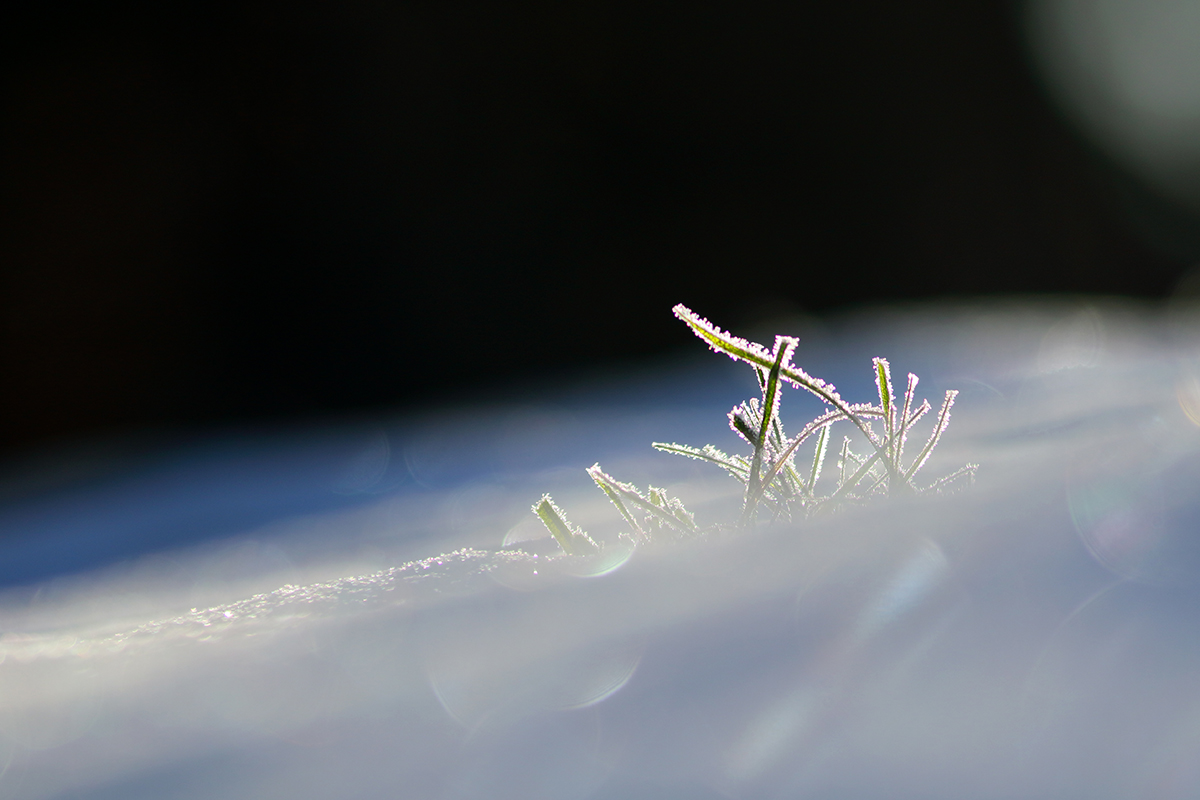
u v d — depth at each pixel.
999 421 1.05
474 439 2.15
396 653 0.81
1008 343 2.32
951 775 0.62
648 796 0.63
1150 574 0.80
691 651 0.80
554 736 0.73
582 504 1.07
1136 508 0.82
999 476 0.87
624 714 0.75
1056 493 0.84
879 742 0.66
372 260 5.25
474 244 5.49
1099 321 2.62
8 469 2.95
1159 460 0.85
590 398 2.57
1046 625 0.79
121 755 0.78
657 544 0.86
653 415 2.04
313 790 0.69
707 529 0.88
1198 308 2.84
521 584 0.83
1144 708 0.66
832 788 0.61
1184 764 0.59
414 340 5.31
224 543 1.35
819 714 0.71
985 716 0.68
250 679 0.81
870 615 0.80
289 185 5.09
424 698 0.80
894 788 0.61
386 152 5.30
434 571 0.85
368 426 2.90
